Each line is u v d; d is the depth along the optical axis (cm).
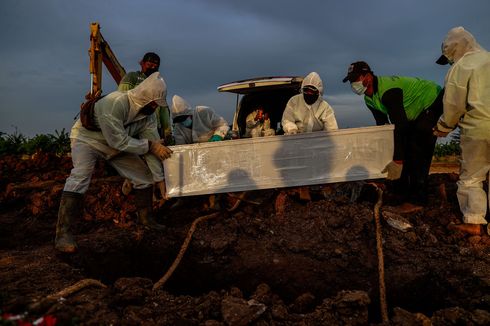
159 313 313
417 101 504
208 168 481
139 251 475
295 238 458
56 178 769
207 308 322
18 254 438
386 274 412
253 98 713
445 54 448
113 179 725
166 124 627
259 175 482
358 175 480
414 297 405
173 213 552
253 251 452
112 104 426
